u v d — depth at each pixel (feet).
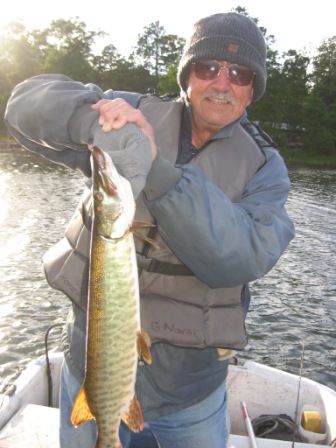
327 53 90.99
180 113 3.34
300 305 12.21
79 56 85.46
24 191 25.14
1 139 57.16
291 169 52.01
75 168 3.21
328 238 19.20
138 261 3.04
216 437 3.20
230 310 3.14
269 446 4.20
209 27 3.14
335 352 10.02
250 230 2.68
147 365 3.04
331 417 4.66
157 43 98.27
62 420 3.27
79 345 3.12
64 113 2.78
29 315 10.61
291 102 73.97
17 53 83.56
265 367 5.25
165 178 2.49
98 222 2.37
